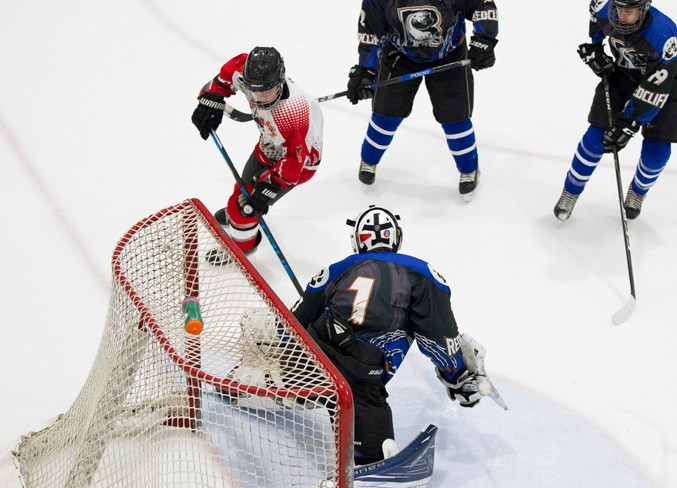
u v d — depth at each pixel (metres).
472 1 10.30
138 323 6.78
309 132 9.55
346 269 7.55
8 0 17.67
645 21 9.33
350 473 6.11
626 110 9.89
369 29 10.65
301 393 5.91
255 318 6.98
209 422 6.94
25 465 7.70
